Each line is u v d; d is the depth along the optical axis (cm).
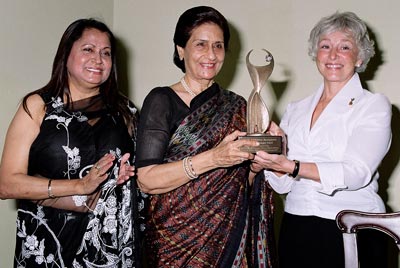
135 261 177
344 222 138
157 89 175
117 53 305
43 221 169
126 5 306
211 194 171
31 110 168
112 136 176
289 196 185
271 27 277
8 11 223
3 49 220
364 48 180
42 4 242
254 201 184
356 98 178
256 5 279
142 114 173
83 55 172
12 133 167
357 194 175
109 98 183
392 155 258
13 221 227
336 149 175
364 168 165
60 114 170
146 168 167
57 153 167
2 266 223
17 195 164
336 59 178
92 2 283
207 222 170
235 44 283
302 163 164
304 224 178
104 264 173
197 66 174
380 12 257
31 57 236
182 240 171
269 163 163
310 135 180
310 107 187
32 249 169
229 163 158
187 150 170
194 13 175
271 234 188
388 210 259
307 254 176
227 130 175
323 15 267
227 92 184
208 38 172
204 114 173
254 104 166
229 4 284
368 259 176
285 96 275
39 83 241
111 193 174
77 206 169
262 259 184
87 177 161
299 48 272
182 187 170
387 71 257
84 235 170
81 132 171
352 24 178
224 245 172
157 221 174
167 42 298
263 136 160
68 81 176
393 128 257
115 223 175
